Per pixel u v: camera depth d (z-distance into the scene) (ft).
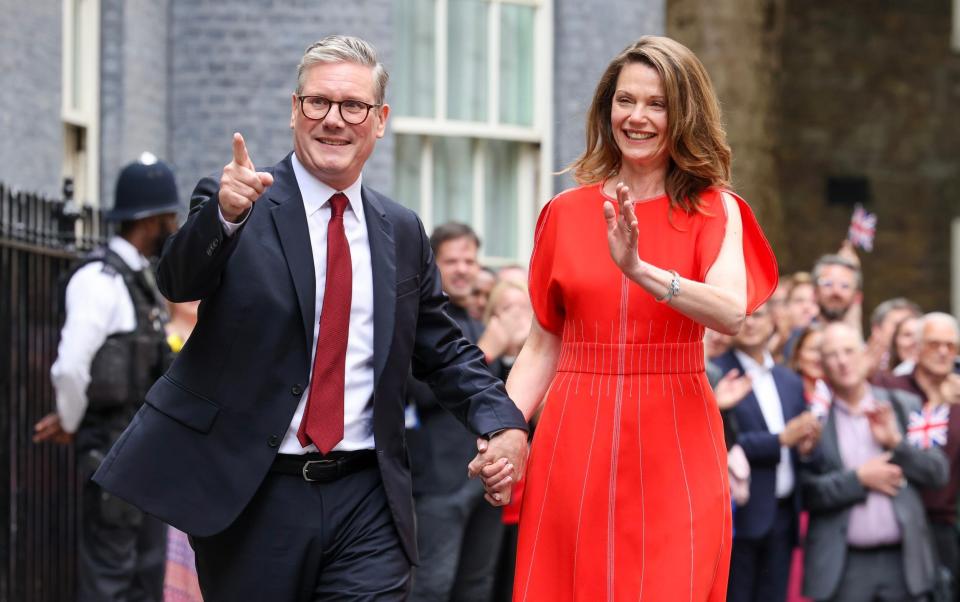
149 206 67.92
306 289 41.06
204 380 40.91
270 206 41.45
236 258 40.83
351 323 41.73
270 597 41.27
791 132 196.13
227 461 40.73
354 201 42.29
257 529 41.24
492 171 106.42
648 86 41.09
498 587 67.72
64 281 66.95
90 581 66.23
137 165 68.39
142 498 40.65
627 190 37.47
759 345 74.95
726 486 41.32
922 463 74.69
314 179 42.01
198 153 99.04
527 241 107.24
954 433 81.87
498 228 106.73
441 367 44.21
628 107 41.34
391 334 41.86
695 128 41.34
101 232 81.97
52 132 86.17
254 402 40.75
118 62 94.53
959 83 198.49
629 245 38.11
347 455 41.75
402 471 42.57
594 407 41.32
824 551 74.69
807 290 100.73
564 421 41.75
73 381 65.05
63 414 65.77
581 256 41.83
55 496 73.77
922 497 81.61
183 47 99.50
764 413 74.08
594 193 42.50
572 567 41.39
